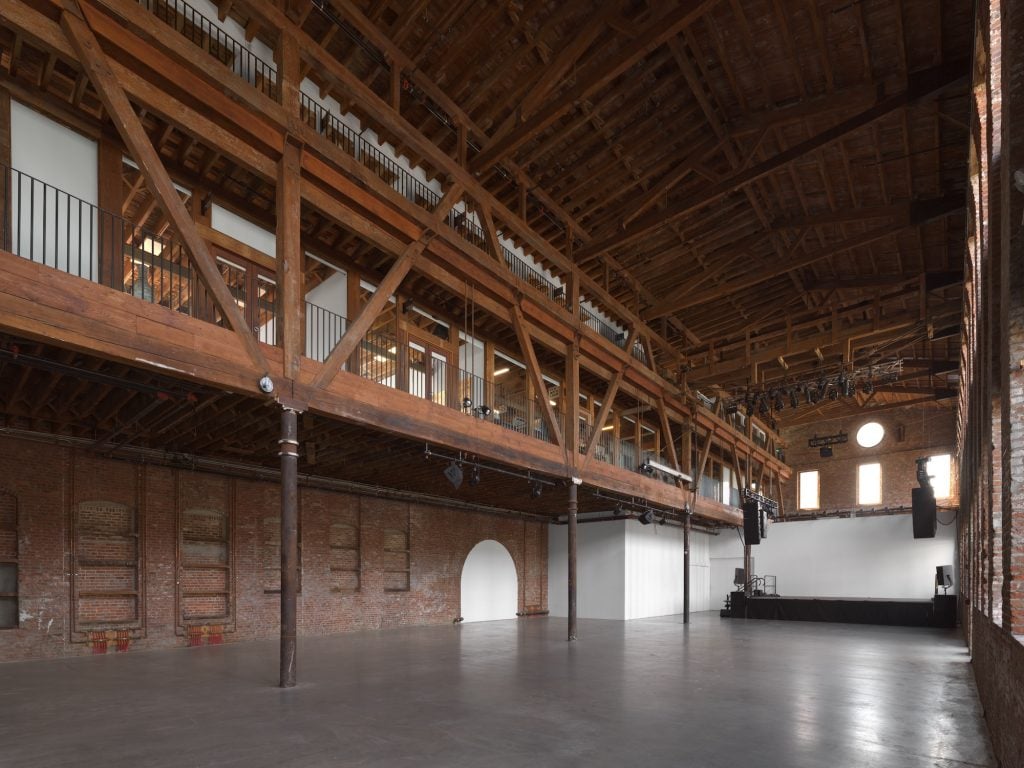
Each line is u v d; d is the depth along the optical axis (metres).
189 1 10.35
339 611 17.08
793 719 7.54
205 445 13.63
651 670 11.08
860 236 16.14
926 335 22.23
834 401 32.06
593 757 5.94
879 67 12.63
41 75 9.23
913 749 6.39
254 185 11.64
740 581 25.45
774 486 34.69
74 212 9.54
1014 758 4.83
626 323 21.75
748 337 24.16
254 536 15.29
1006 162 4.55
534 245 15.22
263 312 12.23
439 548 20.59
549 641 15.38
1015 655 4.77
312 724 7.01
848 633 18.47
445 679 9.90
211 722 7.09
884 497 31.34
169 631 13.44
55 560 11.88
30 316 6.54
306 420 11.26
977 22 7.10
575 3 11.46
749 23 11.98
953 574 25.30
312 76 12.18
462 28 12.02
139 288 10.62
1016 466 4.99
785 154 13.66
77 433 12.34
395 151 13.93
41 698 8.33
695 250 18.83
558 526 25.64
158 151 10.61
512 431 13.75
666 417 21.34
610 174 15.79
